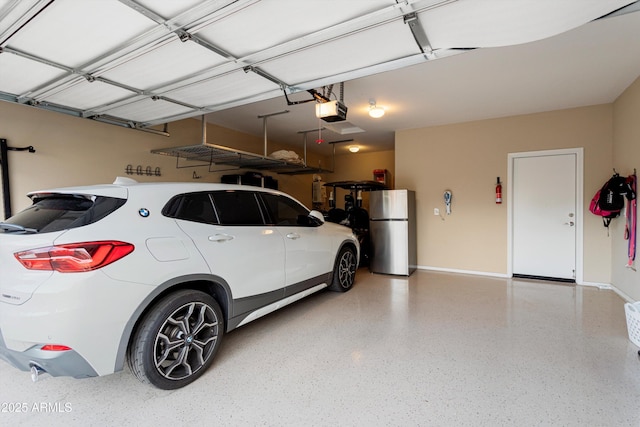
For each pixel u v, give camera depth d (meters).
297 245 3.11
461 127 5.37
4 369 2.21
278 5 1.66
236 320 2.44
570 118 4.59
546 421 1.65
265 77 2.59
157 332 1.86
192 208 2.23
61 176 3.48
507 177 5.02
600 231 4.42
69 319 1.53
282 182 7.09
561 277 4.73
